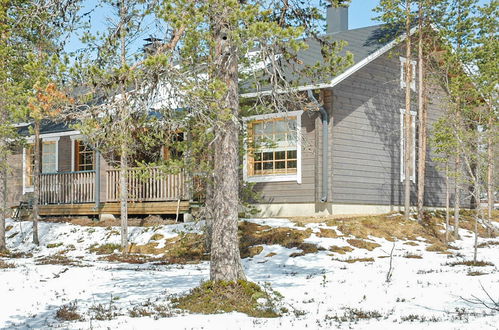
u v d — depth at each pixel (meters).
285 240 20.11
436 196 27.72
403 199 25.86
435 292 13.19
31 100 10.98
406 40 24.88
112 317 11.45
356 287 14.07
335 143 22.81
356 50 24.61
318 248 19.48
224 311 11.66
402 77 26.27
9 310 12.58
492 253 20.08
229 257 12.56
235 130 12.74
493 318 10.28
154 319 11.05
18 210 29.11
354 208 23.61
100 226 25.64
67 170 29.50
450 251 20.48
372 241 20.75
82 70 11.20
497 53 23.52
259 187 23.73
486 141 22.28
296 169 23.00
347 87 23.52
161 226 23.73
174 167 17.61
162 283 15.41
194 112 11.88
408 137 24.17
